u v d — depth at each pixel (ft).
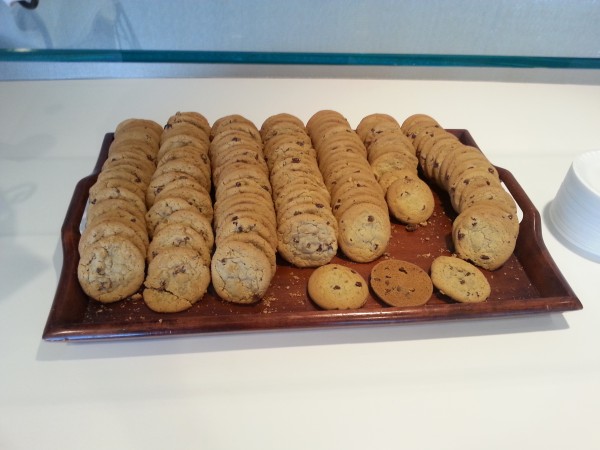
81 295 1.65
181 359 1.55
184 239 1.74
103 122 2.45
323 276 1.73
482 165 2.11
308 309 1.69
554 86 2.93
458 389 1.51
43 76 2.64
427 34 2.53
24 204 2.00
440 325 1.69
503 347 1.63
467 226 1.88
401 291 1.71
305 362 1.56
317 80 2.89
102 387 1.46
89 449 1.33
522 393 1.51
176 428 1.39
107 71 2.73
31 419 1.38
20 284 1.71
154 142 2.20
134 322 1.52
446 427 1.42
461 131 2.48
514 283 1.84
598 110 2.76
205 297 1.70
